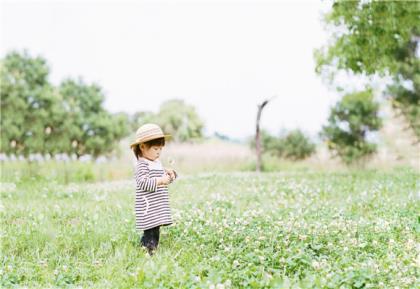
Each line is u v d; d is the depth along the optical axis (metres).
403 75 25.14
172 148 37.97
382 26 17.20
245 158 31.38
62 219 9.64
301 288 5.38
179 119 53.22
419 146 25.55
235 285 5.85
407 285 5.53
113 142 34.44
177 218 8.87
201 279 5.98
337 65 19.39
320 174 19.23
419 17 17.38
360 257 6.64
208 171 23.80
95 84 34.19
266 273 5.95
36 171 23.33
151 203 7.36
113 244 7.74
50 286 5.98
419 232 7.94
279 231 7.88
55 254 7.35
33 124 27.19
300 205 11.01
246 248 7.20
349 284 5.54
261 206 11.22
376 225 8.30
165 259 6.54
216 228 8.16
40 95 27.42
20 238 7.91
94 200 12.39
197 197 12.32
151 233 7.43
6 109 26.72
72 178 23.91
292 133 30.61
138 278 5.84
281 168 29.73
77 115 32.06
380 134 25.86
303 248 6.88
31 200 12.10
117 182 18.58
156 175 7.49
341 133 25.89
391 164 26.02
